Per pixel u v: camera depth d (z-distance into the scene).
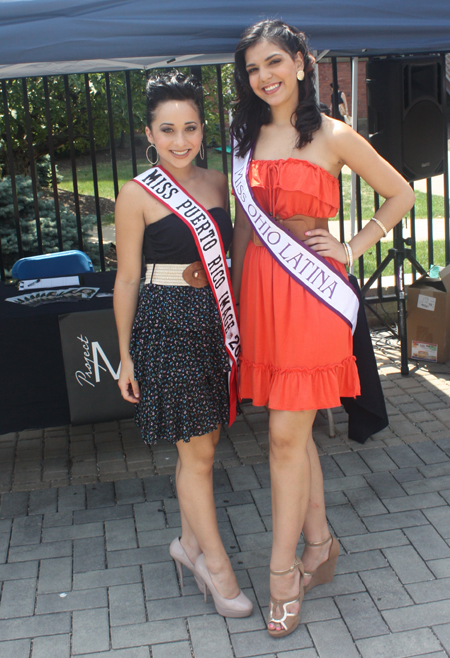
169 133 1.82
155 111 1.82
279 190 1.82
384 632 2.03
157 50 2.20
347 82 11.96
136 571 2.38
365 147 1.82
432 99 3.94
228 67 6.76
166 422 1.91
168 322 1.89
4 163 7.60
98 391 2.91
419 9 2.30
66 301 2.97
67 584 2.32
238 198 1.91
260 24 1.82
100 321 2.83
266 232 1.85
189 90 1.82
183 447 2.01
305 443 1.94
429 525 2.57
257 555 2.43
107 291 3.14
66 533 2.62
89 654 2.00
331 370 1.87
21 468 3.17
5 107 4.62
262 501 2.79
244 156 1.92
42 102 6.61
